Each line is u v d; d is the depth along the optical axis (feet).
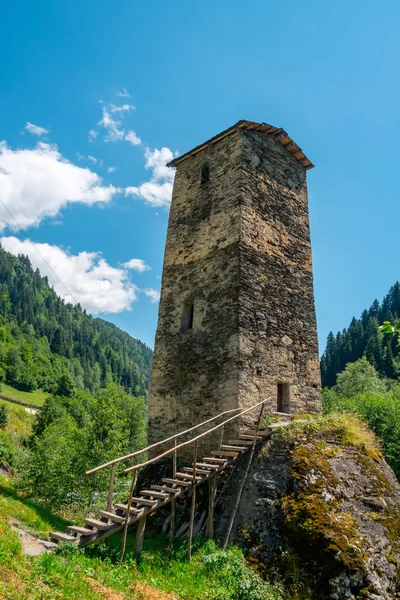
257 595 20.85
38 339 397.60
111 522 22.93
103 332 574.15
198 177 45.37
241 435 31.55
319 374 40.93
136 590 19.02
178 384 38.34
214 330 36.94
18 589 14.83
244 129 42.68
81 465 53.36
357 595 21.07
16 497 31.35
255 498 27.25
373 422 67.67
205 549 25.14
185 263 42.47
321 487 26.17
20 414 178.70
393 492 28.55
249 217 39.32
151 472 36.09
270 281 39.29
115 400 60.54
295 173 47.01
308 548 23.16
